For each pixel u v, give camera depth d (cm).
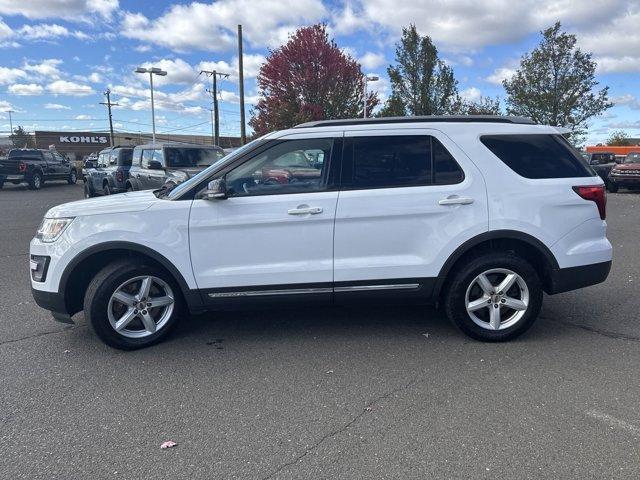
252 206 427
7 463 289
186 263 432
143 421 332
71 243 425
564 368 400
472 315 450
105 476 278
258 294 438
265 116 2875
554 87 2627
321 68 2727
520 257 448
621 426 317
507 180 440
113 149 1648
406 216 432
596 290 615
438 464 283
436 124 445
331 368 407
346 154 437
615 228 1119
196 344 459
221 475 277
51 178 2706
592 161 2748
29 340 473
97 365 418
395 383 379
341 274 436
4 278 707
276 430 320
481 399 353
